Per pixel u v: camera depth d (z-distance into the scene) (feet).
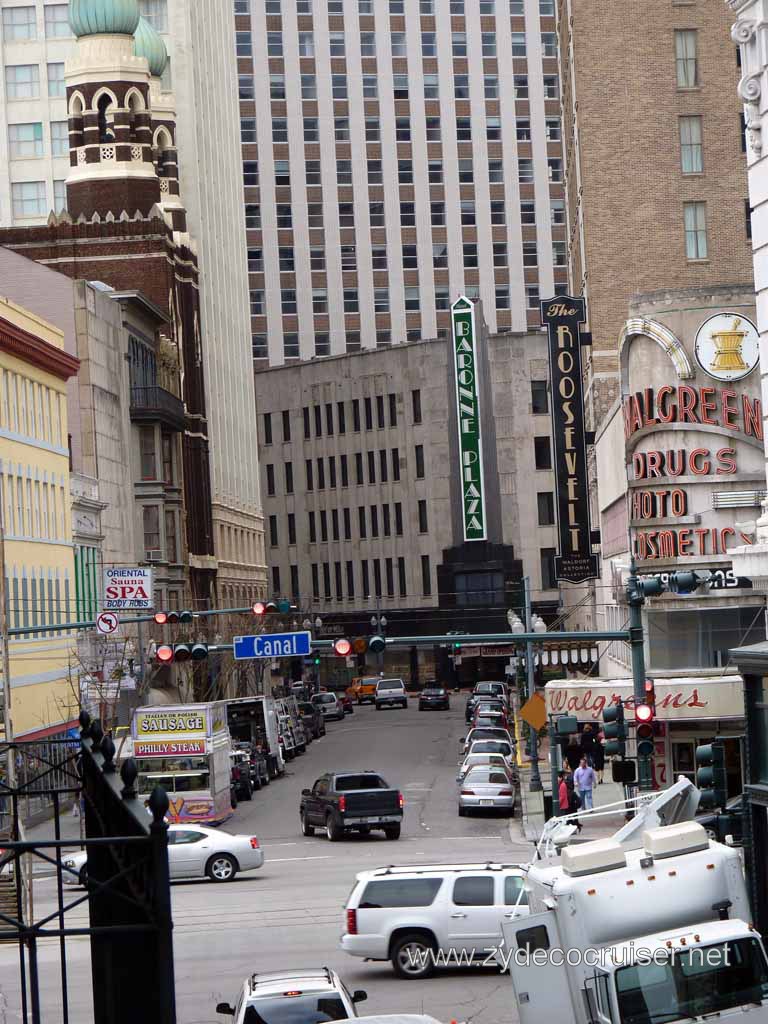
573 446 395.14
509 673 546.26
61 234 488.44
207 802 276.82
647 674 294.46
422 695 574.97
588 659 416.05
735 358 295.07
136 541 456.86
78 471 392.47
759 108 192.34
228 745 301.22
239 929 175.22
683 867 98.43
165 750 276.82
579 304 388.57
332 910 185.88
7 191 602.03
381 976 146.72
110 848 45.96
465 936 144.36
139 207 497.87
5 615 224.94
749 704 110.83
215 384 588.91
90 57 501.56
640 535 300.61
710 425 294.46
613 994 93.20
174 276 510.99
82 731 51.90
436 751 412.16
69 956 164.45
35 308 403.13
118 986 44.29
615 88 377.91
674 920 97.71
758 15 189.26
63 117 602.03
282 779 364.38
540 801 291.99
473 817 287.69
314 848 253.85
